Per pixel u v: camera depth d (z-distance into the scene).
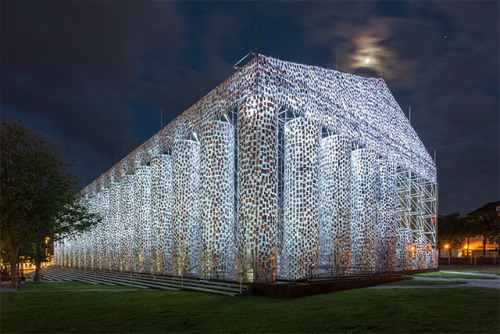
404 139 31.48
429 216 35.47
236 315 11.88
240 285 15.84
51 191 24.44
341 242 21.22
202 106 22.12
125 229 33.19
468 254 58.25
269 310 12.29
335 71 24.20
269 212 17.12
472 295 13.99
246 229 17.11
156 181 27.05
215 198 20.05
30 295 18.70
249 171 17.34
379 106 29.11
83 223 29.42
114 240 35.81
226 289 16.67
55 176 24.56
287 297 14.47
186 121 23.84
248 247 16.94
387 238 26.45
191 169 23.62
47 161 24.09
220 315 11.99
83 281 29.38
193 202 23.39
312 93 20.91
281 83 18.89
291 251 18.59
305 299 14.01
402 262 29.06
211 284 18.22
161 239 26.06
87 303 15.48
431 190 35.94
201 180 20.62
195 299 15.10
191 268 21.08
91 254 42.94
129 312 13.05
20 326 11.87
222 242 19.77
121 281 25.16
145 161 29.81
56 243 60.19
